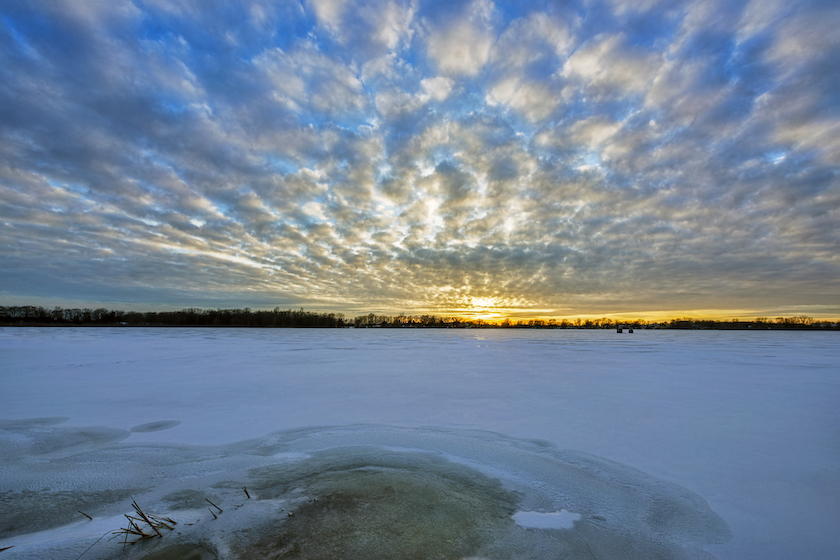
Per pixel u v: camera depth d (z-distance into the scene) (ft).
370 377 41.04
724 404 28.50
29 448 19.20
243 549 10.50
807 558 10.51
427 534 11.37
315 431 22.00
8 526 11.86
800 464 17.12
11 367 48.62
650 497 14.11
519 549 10.72
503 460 17.66
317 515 12.41
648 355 68.90
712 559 10.46
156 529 11.37
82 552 10.36
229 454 18.31
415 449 19.10
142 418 24.72
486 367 49.88
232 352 70.69
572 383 37.47
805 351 78.95
